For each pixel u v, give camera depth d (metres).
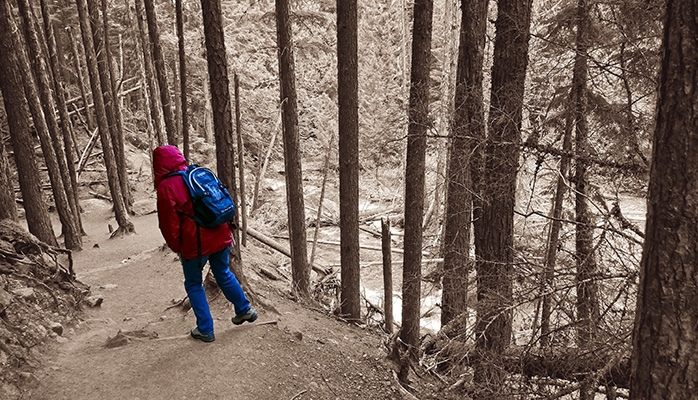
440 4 20.97
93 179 17.02
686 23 1.92
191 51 23.05
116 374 3.96
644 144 4.46
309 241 17.20
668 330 2.04
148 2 11.30
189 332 4.84
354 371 5.33
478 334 4.41
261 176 21.44
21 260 5.10
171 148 4.15
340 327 7.00
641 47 4.24
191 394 3.79
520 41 5.04
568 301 4.01
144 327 5.04
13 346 3.92
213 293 5.63
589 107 4.79
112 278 7.46
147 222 13.55
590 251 4.21
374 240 17.83
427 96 6.44
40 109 9.37
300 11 11.66
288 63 8.68
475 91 6.27
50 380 3.82
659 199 2.05
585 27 4.97
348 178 8.00
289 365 4.70
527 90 5.35
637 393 2.21
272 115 25.27
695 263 1.97
